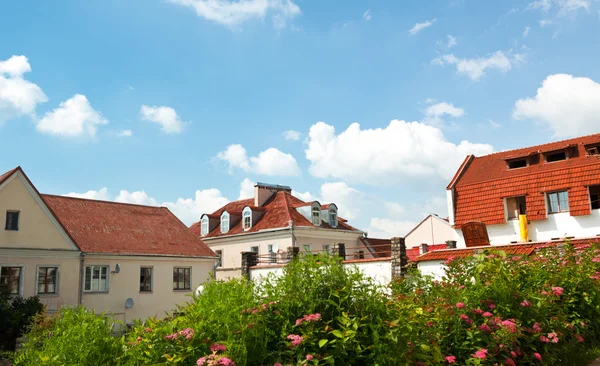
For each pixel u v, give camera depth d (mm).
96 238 31969
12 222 27391
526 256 10523
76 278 29203
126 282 31594
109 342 5418
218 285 6352
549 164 29922
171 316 6184
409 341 6312
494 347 7250
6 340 22969
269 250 42281
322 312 6230
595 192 27656
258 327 5758
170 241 36000
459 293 8305
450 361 6770
